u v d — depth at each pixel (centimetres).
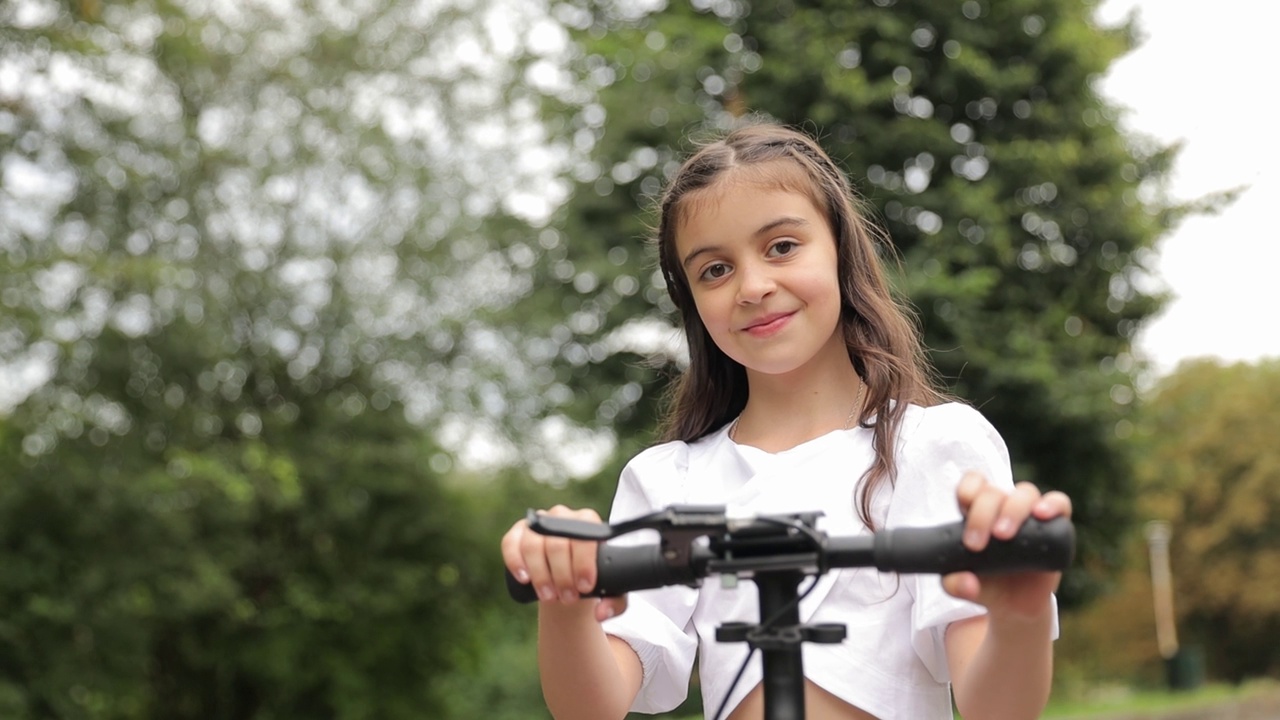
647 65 1239
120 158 1239
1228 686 2873
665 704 184
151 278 1173
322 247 1423
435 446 1464
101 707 1317
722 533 124
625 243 1243
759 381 191
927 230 1184
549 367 1359
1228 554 2955
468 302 1419
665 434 212
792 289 174
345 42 1393
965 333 1130
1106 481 1309
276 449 1405
